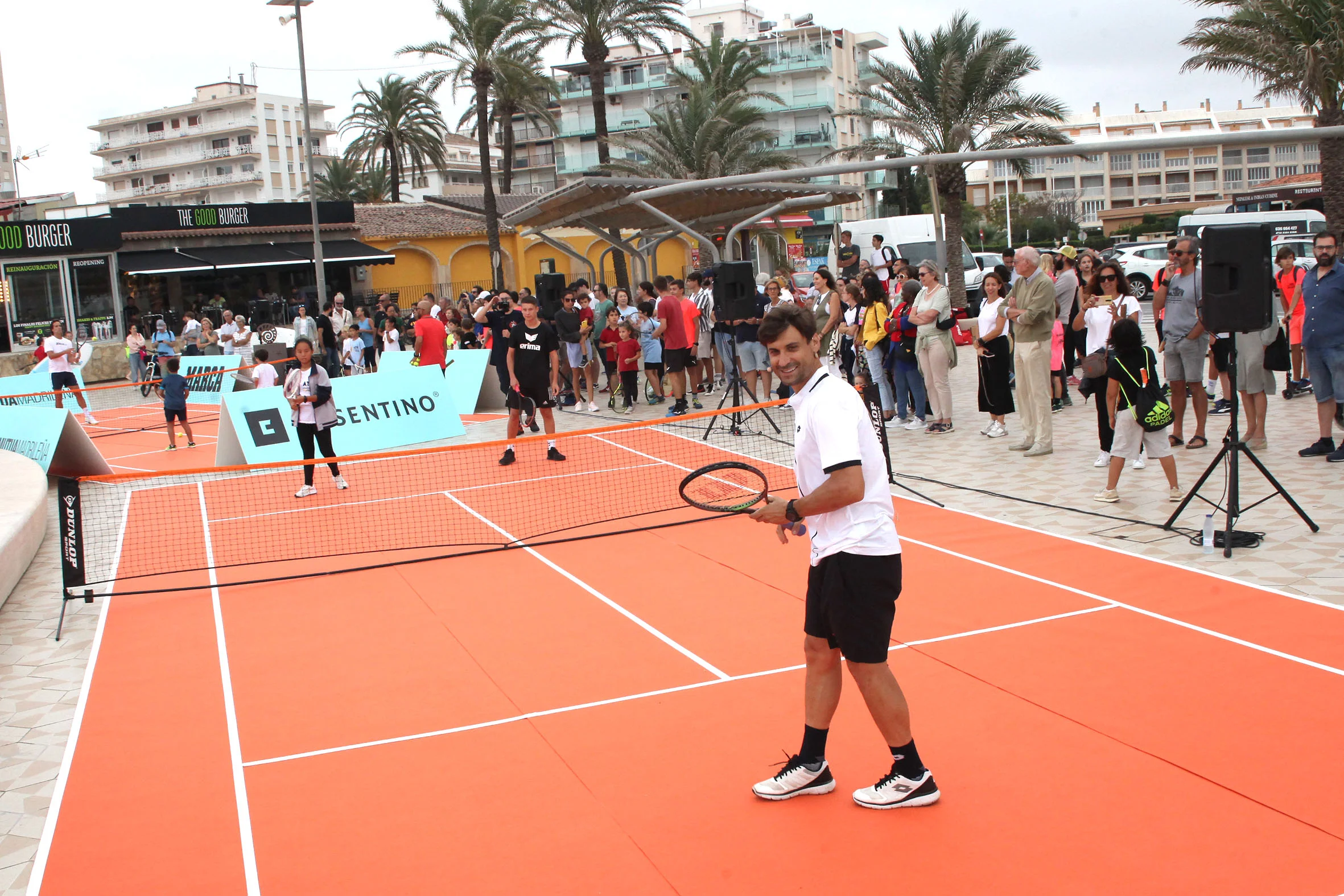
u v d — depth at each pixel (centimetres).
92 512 1159
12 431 1373
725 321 1382
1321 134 1170
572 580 809
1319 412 996
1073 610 665
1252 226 727
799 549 861
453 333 2033
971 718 519
